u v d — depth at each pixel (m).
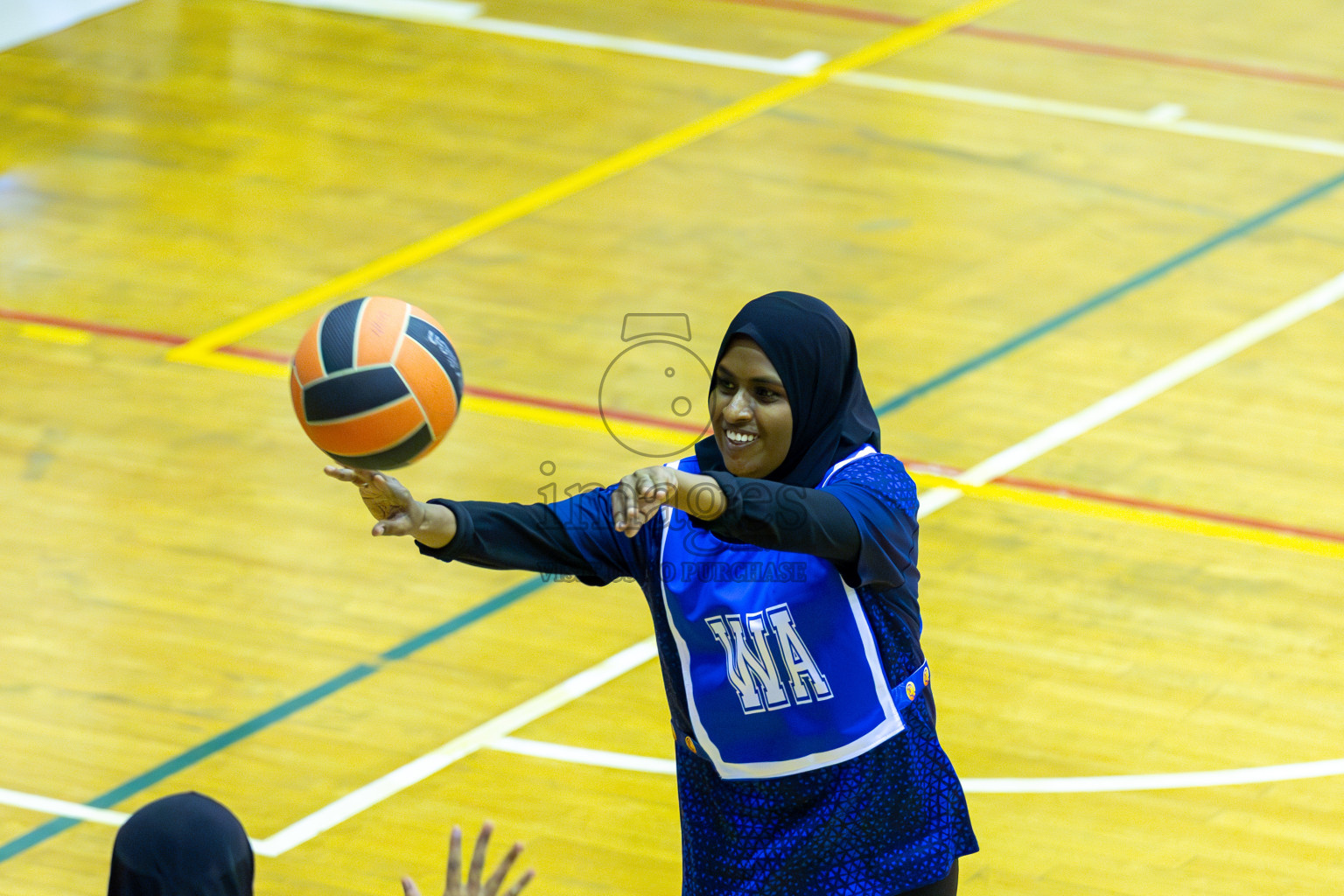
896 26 39.12
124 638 18.89
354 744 17.19
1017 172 31.72
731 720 10.50
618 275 27.86
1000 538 20.86
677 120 33.97
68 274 27.66
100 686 18.03
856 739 10.45
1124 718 17.64
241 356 25.36
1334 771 16.86
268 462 22.64
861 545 9.86
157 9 39.22
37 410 23.69
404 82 35.62
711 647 10.49
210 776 16.66
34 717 17.48
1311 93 35.56
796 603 10.32
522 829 15.98
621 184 31.22
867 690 10.44
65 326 26.05
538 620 19.38
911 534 10.27
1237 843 15.81
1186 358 25.31
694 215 29.95
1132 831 15.94
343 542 20.88
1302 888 15.24
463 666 18.48
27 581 19.86
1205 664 18.53
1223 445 23.06
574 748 17.16
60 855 15.52
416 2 40.12
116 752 17.00
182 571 20.14
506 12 39.56
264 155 32.19
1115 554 20.58
